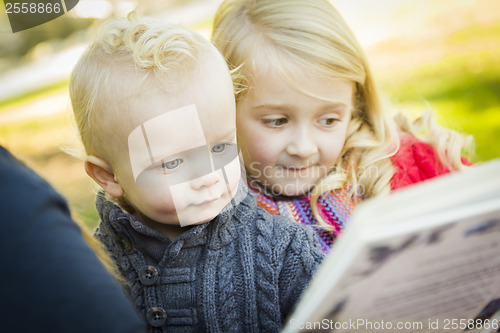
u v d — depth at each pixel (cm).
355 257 46
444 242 50
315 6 108
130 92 74
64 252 50
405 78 259
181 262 87
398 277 53
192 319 87
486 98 251
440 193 49
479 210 48
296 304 90
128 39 80
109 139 77
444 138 139
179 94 75
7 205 50
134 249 87
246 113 105
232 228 89
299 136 104
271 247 89
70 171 173
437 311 67
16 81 258
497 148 227
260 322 89
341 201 116
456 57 280
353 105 120
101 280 52
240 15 110
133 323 50
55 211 55
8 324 47
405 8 325
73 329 47
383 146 124
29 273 48
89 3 144
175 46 79
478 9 325
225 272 87
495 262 60
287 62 100
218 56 84
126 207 91
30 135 230
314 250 92
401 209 47
